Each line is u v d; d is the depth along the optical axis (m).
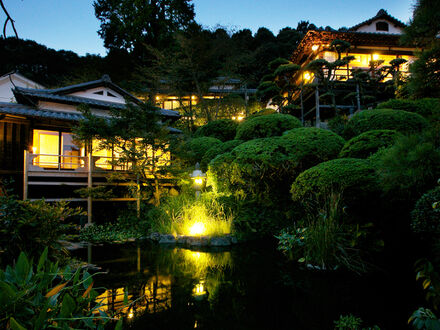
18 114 9.62
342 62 14.95
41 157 10.83
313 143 8.09
